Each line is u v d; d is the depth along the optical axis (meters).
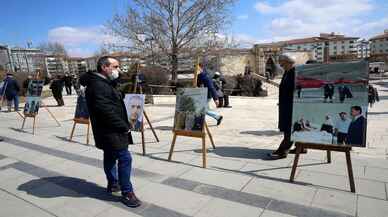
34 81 7.99
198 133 4.58
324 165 4.47
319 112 3.60
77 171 4.69
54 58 70.00
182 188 3.86
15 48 62.50
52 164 5.07
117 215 3.26
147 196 3.67
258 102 14.14
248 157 5.03
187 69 23.12
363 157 4.79
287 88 4.58
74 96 20.91
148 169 4.59
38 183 4.23
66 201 3.63
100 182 4.21
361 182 3.81
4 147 6.34
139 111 5.37
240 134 6.89
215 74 11.69
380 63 51.19
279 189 3.71
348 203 3.29
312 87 3.63
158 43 21.98
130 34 21.92
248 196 3.55
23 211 3.41
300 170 4.31
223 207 3.32
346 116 3.44
